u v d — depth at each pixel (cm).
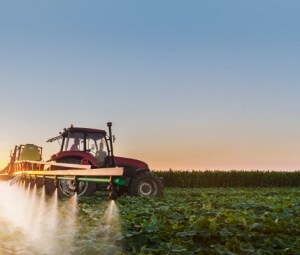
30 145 2117
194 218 795
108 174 764
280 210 1038
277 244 685
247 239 687
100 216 948
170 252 605
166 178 4000
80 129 1816
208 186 4078
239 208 1220
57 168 1730
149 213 966
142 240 691
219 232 689
